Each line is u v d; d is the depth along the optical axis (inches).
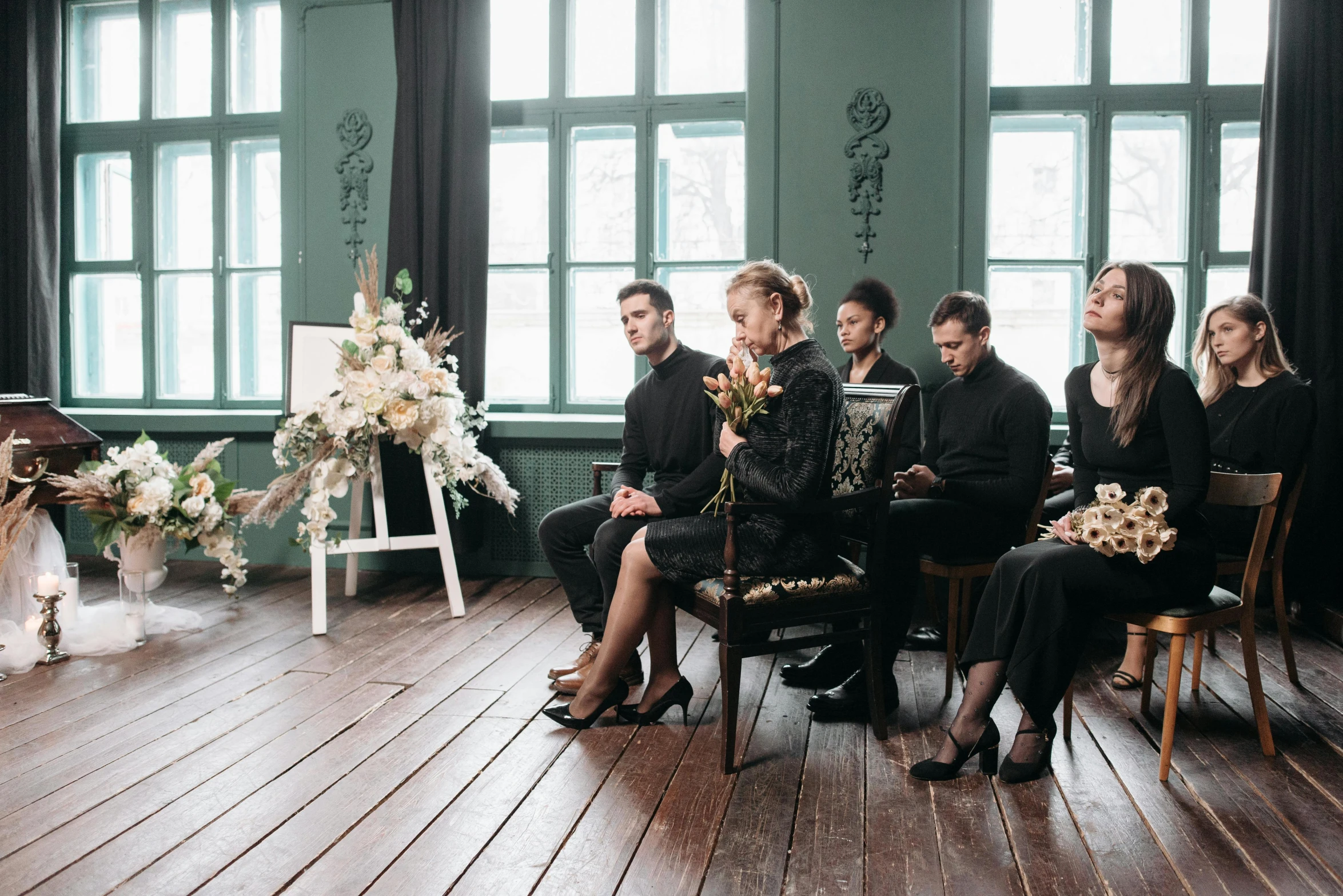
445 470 147.4
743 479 91.4
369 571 181.8
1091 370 100.7
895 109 163.0
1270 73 151.2
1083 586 84.7
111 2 199.3
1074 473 107.3
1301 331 149.5
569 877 69.3
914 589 106.3
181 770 88.7
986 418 114.0
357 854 72.6
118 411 188.9
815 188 165.6
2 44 185.9
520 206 184.1
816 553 93.7
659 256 179.5
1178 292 167.6
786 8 165.3
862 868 70.8
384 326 144.7
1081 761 92.0
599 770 89.2
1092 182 166.9
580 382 183.9
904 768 90.1
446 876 69.3
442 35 170.6
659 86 178.7
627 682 111.0
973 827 77.6
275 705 107.0
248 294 194.9
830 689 113.0
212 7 193.2
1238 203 165.8
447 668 121.2
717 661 126.7
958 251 161.8
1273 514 91.4
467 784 85.8
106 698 109.2
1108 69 165.9
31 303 187.5
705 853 72.9
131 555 136.6
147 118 196.9
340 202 181.9
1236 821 78.7
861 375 139.5
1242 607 92.4
